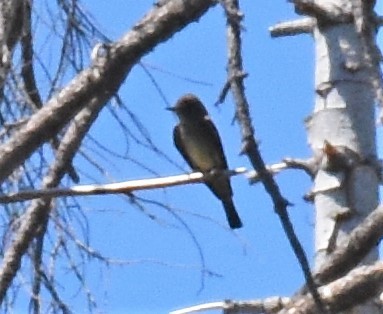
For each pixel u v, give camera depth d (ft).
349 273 20.48
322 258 24.98
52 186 24.20
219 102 16.25
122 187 22.03
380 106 14.52
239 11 16.17
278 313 21.29
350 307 20.44
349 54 26.17
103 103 23.20
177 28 21.40
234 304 23.86
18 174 24.84
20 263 24.23
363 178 25.32
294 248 16.02
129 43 21.44
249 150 15.58
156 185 22.34
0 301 23.99
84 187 21.98
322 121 25.96
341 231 24.99
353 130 25.70
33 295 24.80
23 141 21.84
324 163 25.48
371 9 16.53
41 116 21.90
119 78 21.85
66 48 24.77
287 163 25.57
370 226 20.92
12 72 23.29
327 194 25.32
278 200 15.74
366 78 26.03
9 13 22.35
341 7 26.35
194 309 24.26
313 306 20.20
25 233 24.25
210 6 21.18
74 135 23.72
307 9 26.25
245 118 15.66
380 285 20.36
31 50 25.07
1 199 21.80
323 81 26.30
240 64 15.97
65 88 21.89
